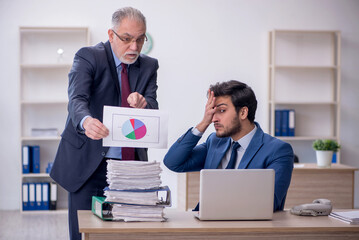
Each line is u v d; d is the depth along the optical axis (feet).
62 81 20.58
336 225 6.50
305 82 21.91
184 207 15.64
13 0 20.10
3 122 20.29
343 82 22.04
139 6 20.66
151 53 20.77
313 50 21.84
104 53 8.24
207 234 6.22
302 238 6.38
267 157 7.78
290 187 15.46
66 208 20.12
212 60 21.08
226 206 6.63
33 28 19.71
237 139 8.04
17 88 20.31
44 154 20.59
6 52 20.17
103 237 6.06
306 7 21.62
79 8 20.38
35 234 15.97
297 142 21.88
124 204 6.51
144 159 8.45
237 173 6.64
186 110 20.98
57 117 20.66
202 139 21.11
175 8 20.83
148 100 8.44
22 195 19.57
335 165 16.53
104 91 8.23
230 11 21.13
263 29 21.36
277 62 21.70
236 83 7.88
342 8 21.84
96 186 8.29
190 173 15.31
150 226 6.21
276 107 21.72
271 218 6.79
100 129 6.81
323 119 22.08
